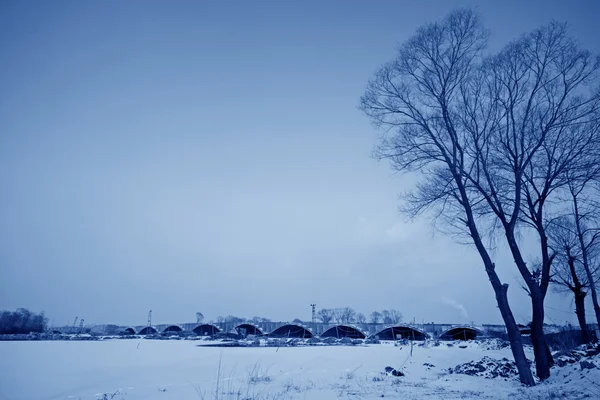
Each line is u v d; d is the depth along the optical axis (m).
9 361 32.34
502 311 17.06
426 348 51.75
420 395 14.86
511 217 18.41
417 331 90.38
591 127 16.80
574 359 22.08
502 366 25.53
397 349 48.62
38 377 22.83
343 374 24.42
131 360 34.34
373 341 73.62
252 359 34.28
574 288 31.25
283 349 49.78
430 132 18.75
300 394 15.87
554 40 17.53
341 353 40.94
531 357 36.22
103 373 25.17
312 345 65.12
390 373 24.69
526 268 18.09
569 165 17.36
